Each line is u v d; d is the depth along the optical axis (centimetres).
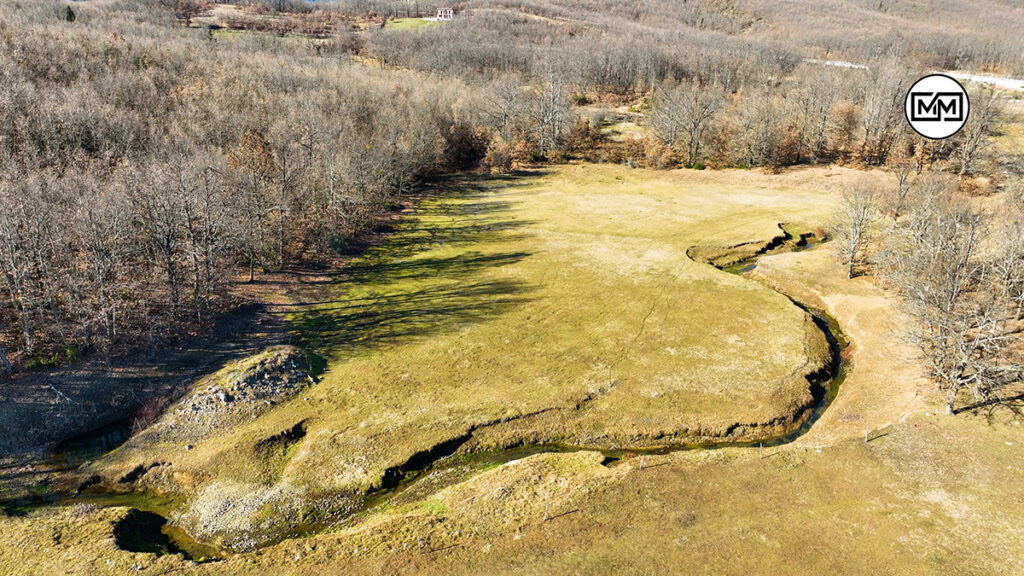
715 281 6550
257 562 3011
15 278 4669
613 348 5162
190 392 4406
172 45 12275
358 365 4894
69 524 3291
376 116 10631
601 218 8962
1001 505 3238
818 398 4619
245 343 5150
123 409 4238
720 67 17100
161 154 7131
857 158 11238
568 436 4144
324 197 7900
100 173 6812
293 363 4775
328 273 6806
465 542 3105
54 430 3988
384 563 2973
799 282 6569
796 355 5022
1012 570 2811
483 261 7238
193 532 3331
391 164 9631
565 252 7506
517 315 5797
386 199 9344
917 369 4659
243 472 3716
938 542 3006
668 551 2991
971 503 3269
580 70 17000
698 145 12094
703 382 4656
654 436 4138
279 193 6838
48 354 4609
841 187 9806
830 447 3838
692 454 3822
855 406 4381
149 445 3916
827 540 3042
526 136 12888
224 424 4116
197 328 5262
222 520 3391
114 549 3083
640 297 6172
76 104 8006
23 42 9875
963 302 4853
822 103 11731
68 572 2925
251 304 5866
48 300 4966
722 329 5481
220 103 9500
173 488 3634
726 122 12175
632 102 16450
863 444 3841
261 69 11562
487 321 5675
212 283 5769
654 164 12050
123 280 5766
